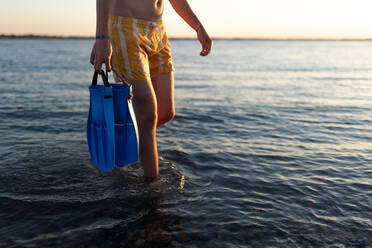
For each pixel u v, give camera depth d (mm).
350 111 5344
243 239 1423
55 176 2117
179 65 24828
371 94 7801
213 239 1419
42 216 1601
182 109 5352
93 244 1364
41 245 1345
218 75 14969
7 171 2172
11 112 4695
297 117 4754
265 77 13711
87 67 18906
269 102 6344
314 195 1938
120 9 1814
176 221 1574
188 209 1707
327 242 1411
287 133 3713
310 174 2332
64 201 1768
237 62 29328
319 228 1532
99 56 1740
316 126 4133
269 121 4426
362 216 1670
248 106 5801
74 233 1448
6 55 33094
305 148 3072
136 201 1789
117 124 1914
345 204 1815
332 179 2234
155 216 1623
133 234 1449
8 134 3320
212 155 2717
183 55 48375
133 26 1810
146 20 1872
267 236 1451
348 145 3217
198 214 1651
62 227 1499
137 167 2311
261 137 3490
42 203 1737
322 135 3639
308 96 7363
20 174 2129
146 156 2031
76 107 5324
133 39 1808
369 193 1988
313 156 2803
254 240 1417
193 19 2275
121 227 1507
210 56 44312
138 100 1897
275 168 2449
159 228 1506
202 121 4352
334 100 6699
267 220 1602
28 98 6320
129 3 1793
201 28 2295
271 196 1910
